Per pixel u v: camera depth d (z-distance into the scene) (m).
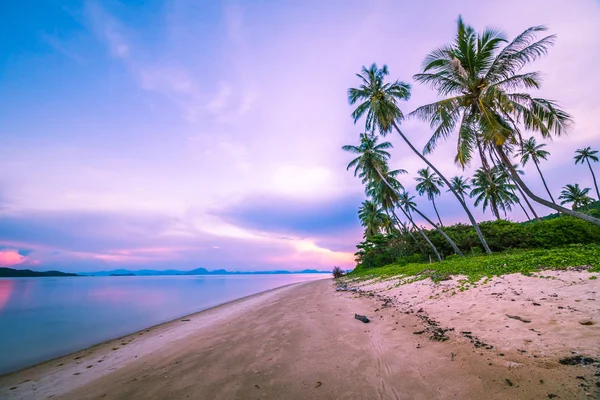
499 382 3.70
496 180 39.94
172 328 11.43
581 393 3.12
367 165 32.00
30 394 5.50
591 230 19.80
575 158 48.97
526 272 8.95
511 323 5.67
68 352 8.87
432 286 11.16
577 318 5.12
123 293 33.94
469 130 16.78
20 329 12.59
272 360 5.84
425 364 4.70
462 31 16.27
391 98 23.31
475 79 15.91
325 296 16.95
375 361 5.15
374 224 50.69
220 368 5.71
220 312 15.02
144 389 5.06
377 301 11.59
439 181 42.88
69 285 59.81
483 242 20.20
